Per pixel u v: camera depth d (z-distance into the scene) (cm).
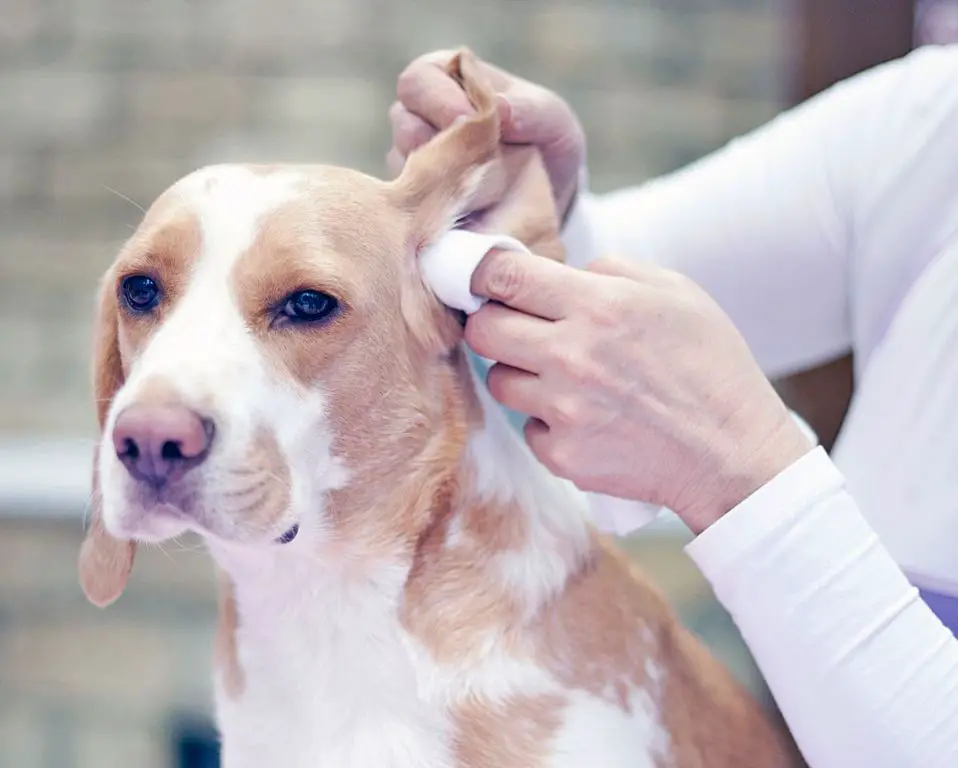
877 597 84
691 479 87
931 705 84
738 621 88
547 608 95
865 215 112
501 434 100
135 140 275
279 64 274
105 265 276
